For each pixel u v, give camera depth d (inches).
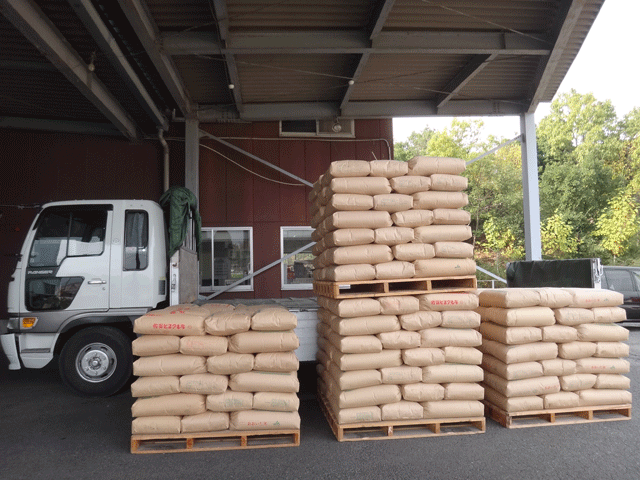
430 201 169.5
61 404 205.3
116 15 257.0
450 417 160.6
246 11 264.8
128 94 347.9
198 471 133.5
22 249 211.5
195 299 264.8
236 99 359.9
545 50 307.3
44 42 234.1
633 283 442.9
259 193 417.7
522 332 166.2
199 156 414.3
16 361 207.2
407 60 332.5
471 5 276.8
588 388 170.9
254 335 153.2
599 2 295.4
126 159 406.6
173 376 150.9
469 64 332.2
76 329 215.6
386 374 157.9
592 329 169.8
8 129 399.2
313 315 215.3
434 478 127.3
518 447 148.5
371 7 268.1
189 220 248.4
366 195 167.9
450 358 162.1
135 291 212.2
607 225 984.3
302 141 424.8
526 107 384.5
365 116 392.8
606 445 149.3
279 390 151.8
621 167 1089.4
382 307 161.8
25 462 141.7
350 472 131.6
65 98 349.7
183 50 277.0
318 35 287.1
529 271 256.7
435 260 166.7
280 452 147.1
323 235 193.0
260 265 413.4
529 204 382.9
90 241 213.9
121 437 162.9
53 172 402.9
